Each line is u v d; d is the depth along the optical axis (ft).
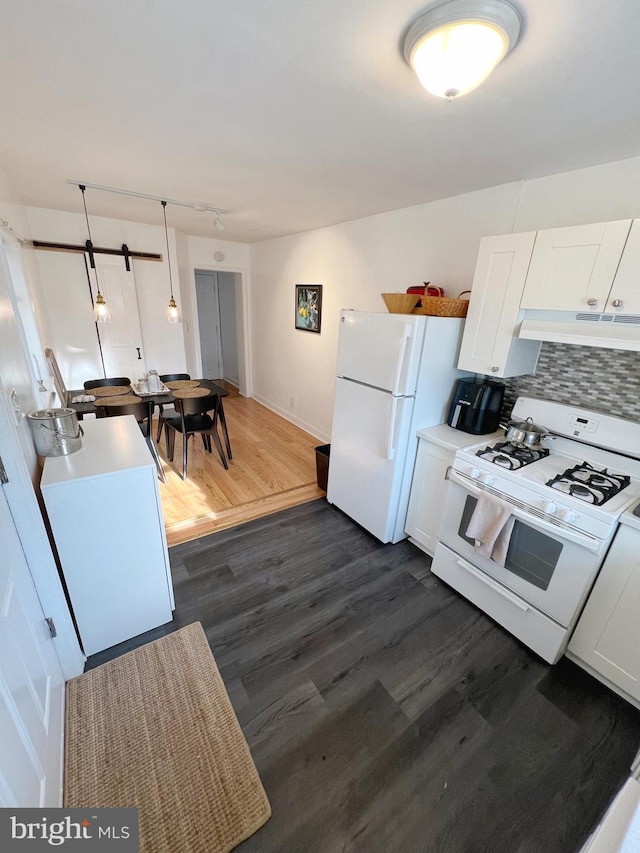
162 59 3.88
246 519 9.21
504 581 6.20
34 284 11.18
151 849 3.66
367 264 10.87
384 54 3.67
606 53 3.41
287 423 16.29
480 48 3.19
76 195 9.69
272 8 3.13
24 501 4.16
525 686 5.43
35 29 3.41
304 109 4.82
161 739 4.55
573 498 5.16
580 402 6.86
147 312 14.92
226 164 6.97
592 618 5.32
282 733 4.71
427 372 7.42
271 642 5.96
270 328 16.99
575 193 6.30
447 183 7.31
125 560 5.47
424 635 6.21
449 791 4.22
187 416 12.19
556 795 4.23
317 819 3.94
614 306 5.21
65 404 10.46
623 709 5.17
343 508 9.40
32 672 3.82
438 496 7.55
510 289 6.40
